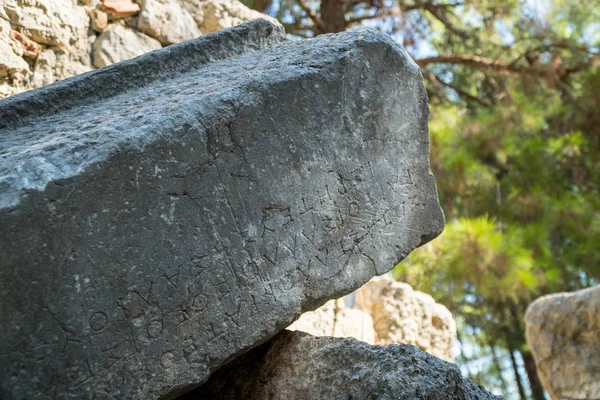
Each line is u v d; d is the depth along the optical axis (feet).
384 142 8.97
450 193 24.84
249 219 7.96
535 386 35.09
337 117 8.61
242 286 7.86
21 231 6.79
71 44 11.94
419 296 14.38
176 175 7.54
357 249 8.68
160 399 7.42
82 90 9.04
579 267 27.50
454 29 27.04
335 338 8.55
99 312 7.10
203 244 7.65
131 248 7.27
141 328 7.29
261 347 8.97
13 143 7.91
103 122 7.87
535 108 25.63
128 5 12.59
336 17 24.86
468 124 25.00
